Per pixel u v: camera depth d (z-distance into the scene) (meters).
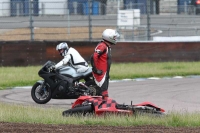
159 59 92.50
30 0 93.00
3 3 97.62
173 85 68.12
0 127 31.73
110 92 60.88
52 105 51.66
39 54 87.06
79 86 52.16
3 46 85.44
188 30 110.06
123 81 72.50
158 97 56.94
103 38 43.31
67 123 34.09
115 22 111.75
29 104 51.47
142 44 91.44
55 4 102.56
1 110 41.47
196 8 119.81
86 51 88.12
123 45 90.75
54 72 52.66
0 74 74.94
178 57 93.62
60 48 52.97
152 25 115.25
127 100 54.47
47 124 33.53
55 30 107.06
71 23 106.38
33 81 69.56
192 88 65.19
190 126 33.03
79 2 106.94
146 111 36.72
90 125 33.06
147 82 71.38
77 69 52.84
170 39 104.00
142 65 88.12
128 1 112.81
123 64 88.94
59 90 52.22
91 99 37.75
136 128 31.75
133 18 101.75
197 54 94.56
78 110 37.44
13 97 56.88
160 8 117.25
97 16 109.38
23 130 30.52
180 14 119.75
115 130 30.77
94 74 43.16
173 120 33.84
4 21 99.69
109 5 110.50
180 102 53.19
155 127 32.31
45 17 103.50
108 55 43.12
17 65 86.19
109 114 36.28
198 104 51.78
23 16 97.00
